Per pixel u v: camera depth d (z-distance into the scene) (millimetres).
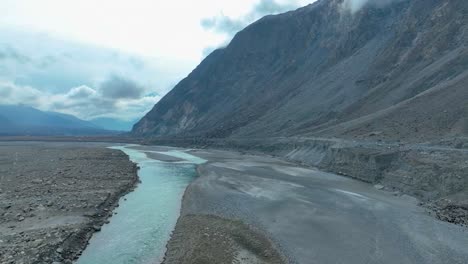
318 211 44781
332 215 43156
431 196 49281
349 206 47000
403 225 39625
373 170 63781
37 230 34594
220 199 50500
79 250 32594
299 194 53719
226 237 34812
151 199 51812
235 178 67188
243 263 29641
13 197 46250
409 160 59094
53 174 63125
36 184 54250
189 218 41156
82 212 41625
